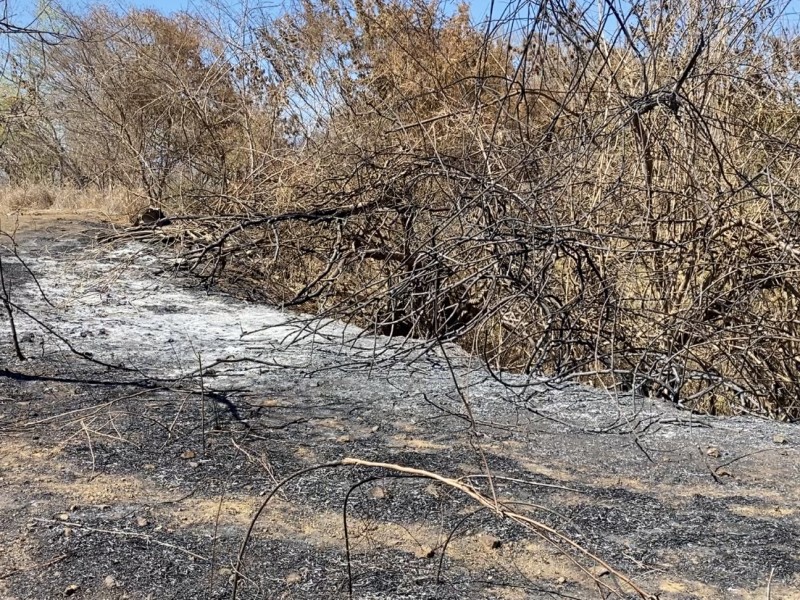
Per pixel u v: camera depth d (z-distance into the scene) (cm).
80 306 645
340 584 255
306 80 945
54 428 380
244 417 402
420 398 445
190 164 1014
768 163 527
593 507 315
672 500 324
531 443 385
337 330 609
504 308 534
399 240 699
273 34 984
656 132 565
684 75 512
